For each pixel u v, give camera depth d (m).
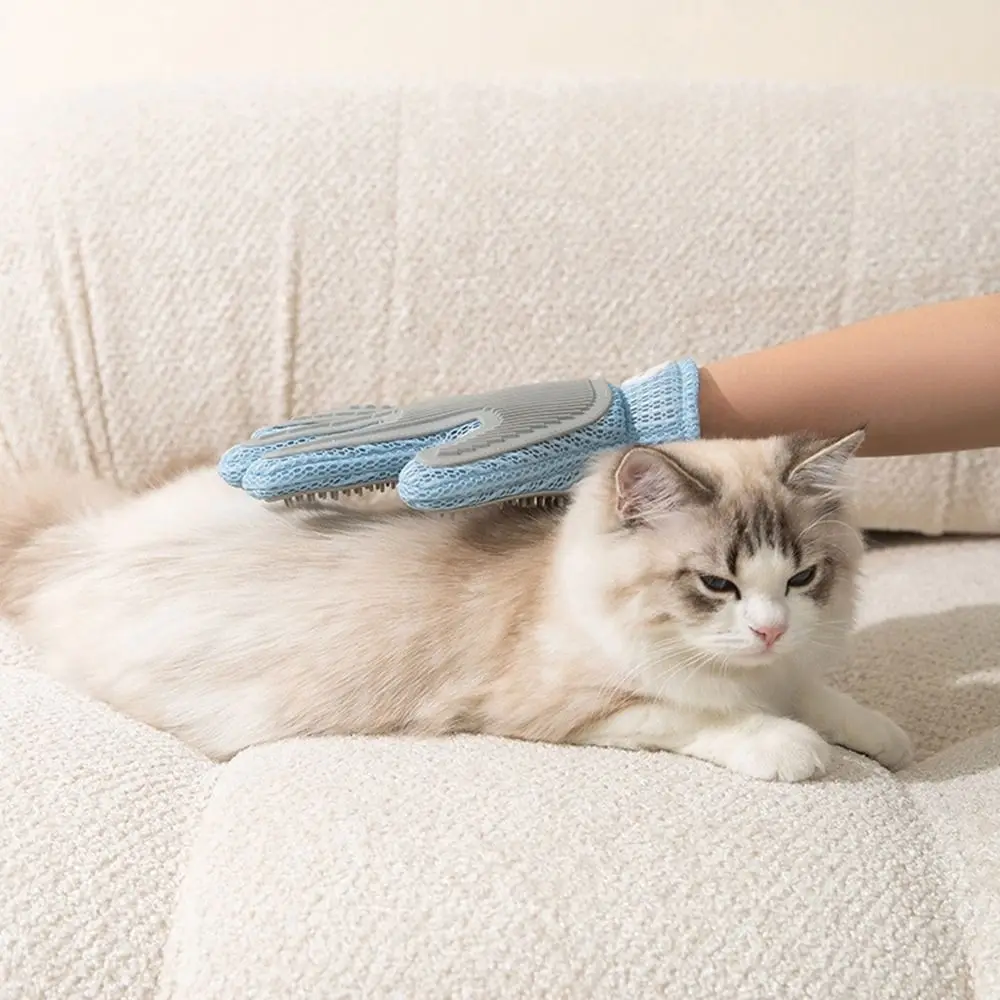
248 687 1.05
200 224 1.39
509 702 1.01
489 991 0.72
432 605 1.04
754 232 1.42
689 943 0.75
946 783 0.97
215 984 0.74
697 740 0.98
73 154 1.39
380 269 1.41
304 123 1.41
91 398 1.39
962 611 1.31
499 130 1.42
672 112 1.44
